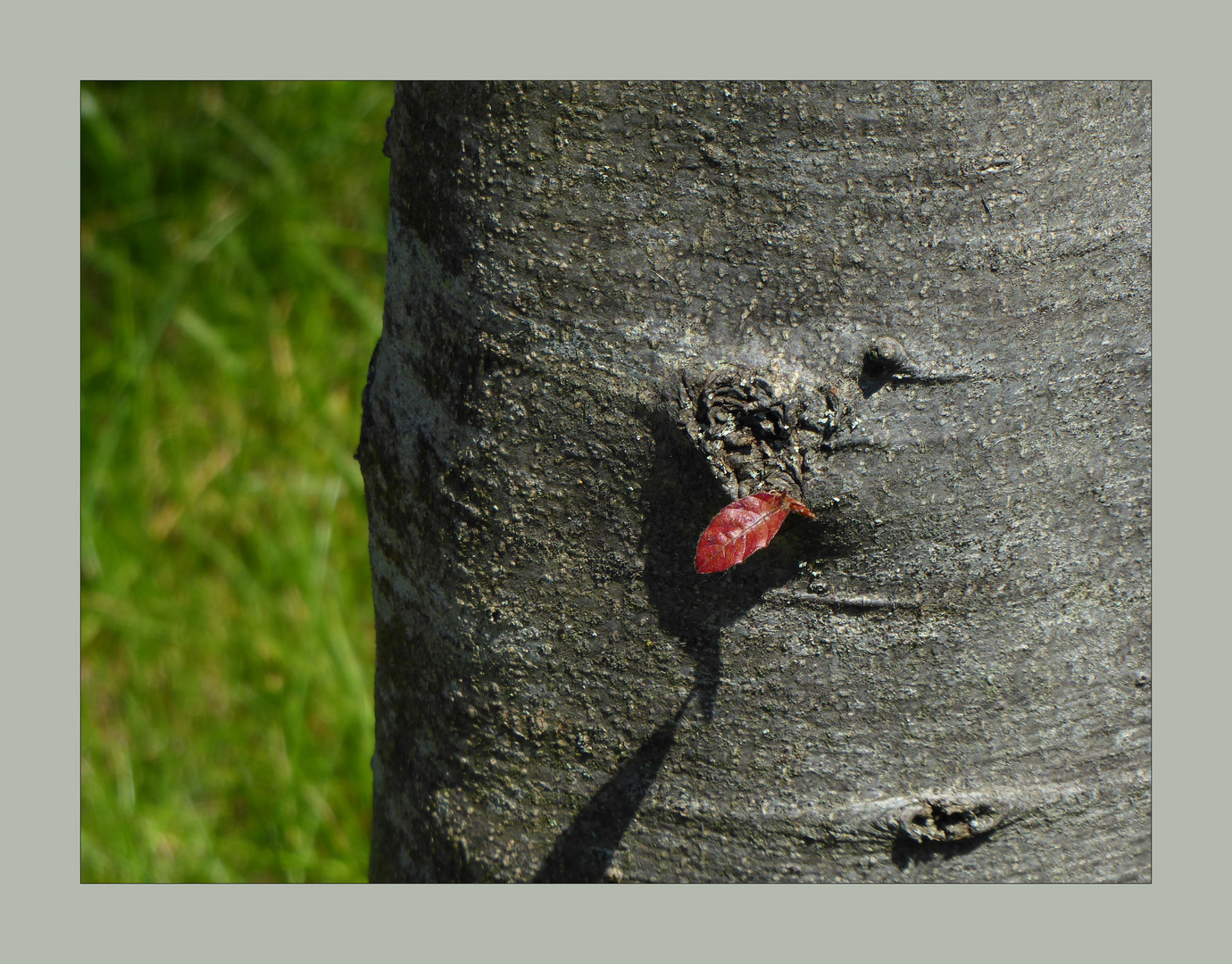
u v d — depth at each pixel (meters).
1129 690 1.49
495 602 1.48
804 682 1.47
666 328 1.45
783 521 1.45
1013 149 1.45
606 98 1.45
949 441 1.46
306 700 2.29
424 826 1.52
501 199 1.46
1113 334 1.47
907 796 1.48
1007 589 1.47
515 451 1.47
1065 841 1.49
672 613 1.47
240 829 2.22
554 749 1.49
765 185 1.45
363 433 1.54
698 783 1.48
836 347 1.45
